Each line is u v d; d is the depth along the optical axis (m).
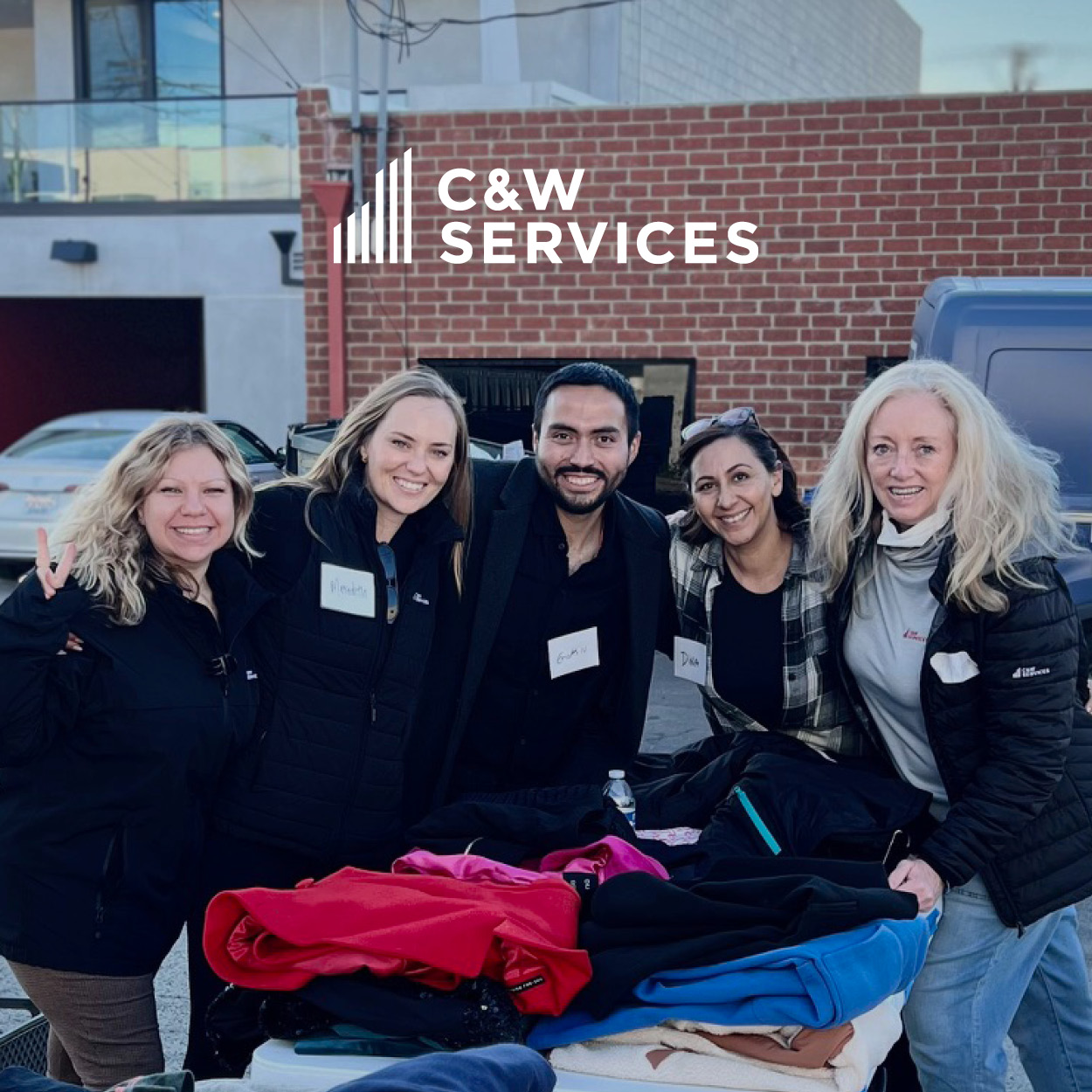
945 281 6.46
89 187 17.95
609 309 9.60
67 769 2.60
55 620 2.49
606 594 3.11
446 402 2.87
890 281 9.16
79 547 2.62
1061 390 5.97
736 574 3.01
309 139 9.91
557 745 3.22
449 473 2.92
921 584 2.64
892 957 2.12
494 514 3.06
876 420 2.61
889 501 2.58
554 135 9.53
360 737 2.82
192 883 2.78
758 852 2.61
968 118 8.93
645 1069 2.10
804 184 9.21
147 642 2.62
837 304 9.26
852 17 25.70
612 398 2.94
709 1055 2.10
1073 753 2.64
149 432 2.67
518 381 9.77
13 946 2.60
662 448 9.62
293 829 2.81
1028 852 2.59
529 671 3.12
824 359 9.32
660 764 3.26
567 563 3.09
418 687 2.88
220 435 2.72
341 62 18.53
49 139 17.92
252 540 2.85
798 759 2.88
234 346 17.89
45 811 2.60
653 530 3.13
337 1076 2.06
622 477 3.02
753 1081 2.06
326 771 2.81
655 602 3.12
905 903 2.20
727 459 2.85
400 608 2.85
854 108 9.07
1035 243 8.95
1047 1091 2.90
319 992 2.12
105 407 21.00
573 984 2.10
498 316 9.77
